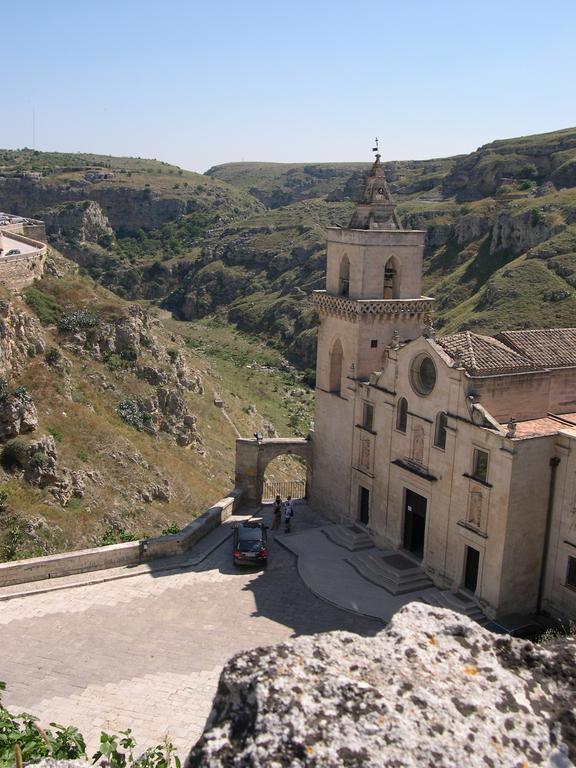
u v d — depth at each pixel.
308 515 52.50
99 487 65.19
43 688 29.52
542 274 132.38
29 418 62.44
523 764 7.15
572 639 8.85
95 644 33.09
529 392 39.09
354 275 46.62
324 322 50.16
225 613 36.81
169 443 83.50
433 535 40.16
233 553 43.12
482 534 36.38
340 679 7.51
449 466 38.56
